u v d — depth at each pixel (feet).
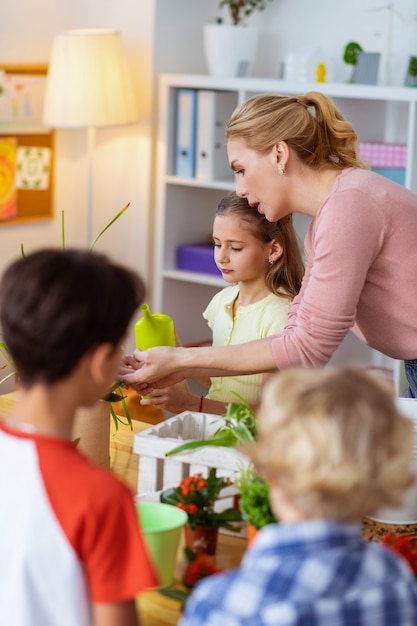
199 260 14.25
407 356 7.06
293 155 6.75
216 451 5.28
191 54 14.69
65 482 3.51
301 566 3.09
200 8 14.66
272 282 8.14
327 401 3.16
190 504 4.91
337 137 6.77
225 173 14.15
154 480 5.50
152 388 6.93
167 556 4.57
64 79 13.21
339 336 6.56
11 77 13.71
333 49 13.78
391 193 6.60
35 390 3.63
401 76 13.20
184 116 13.94
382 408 3.21
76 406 3.70
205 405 7.16
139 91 14.23
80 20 14.69
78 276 3.61
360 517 3.21
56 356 3.56
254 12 14.46
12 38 13.82
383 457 3.13
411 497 5.08
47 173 14.49
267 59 14.47
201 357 6.59
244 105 6.91
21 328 3.57
